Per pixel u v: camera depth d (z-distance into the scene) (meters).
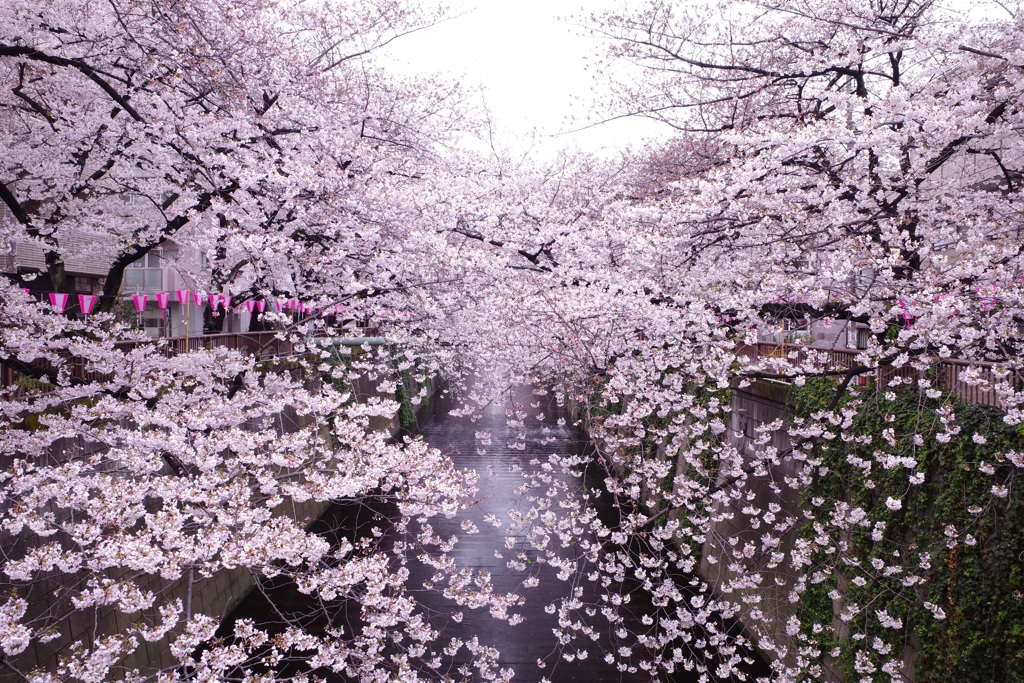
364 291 8.77
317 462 6.25
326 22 9.73
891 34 7.14
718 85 11.05
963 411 6.79
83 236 12.12
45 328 6.54
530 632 10.66
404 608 5.38
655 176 13.52
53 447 7.12
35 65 8.89
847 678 7.87
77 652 4.62
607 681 9.42
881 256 6.60
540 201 10.30
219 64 8.38
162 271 19.55
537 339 8.76
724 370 7.21
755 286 7.39
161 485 5.07
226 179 7.79
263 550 4.67
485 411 30.19
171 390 7.55
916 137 6.48
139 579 8.73
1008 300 5.75
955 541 6.47
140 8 7.60
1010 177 7.56
